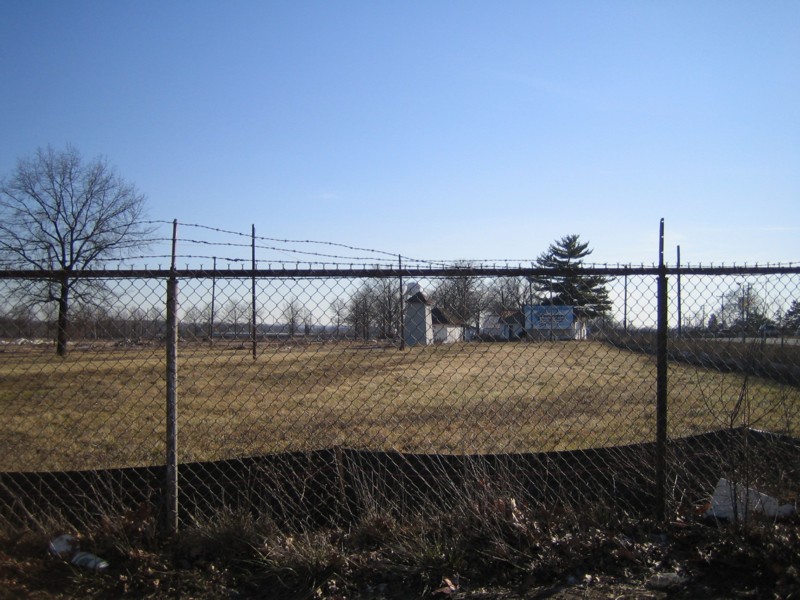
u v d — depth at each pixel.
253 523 3.66
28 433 6.80
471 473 4.02
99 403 8.67
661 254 4.01
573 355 4.29
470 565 3.47
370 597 3.21
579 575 3.41
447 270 3.89
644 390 10.15
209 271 3.77
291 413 8.69
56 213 30.61
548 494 4.06
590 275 3.98
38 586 3.20
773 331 4.28
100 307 3.76
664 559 3.53
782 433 4.41
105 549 3.47
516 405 9.48
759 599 3.13
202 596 3.19
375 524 3.74
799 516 3.82
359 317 4.18
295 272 3.84
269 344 4.05
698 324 4.32
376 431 7.70
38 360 3.72
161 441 7.15
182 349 3.90
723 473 4.00
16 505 3.65
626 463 4.20
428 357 4.25
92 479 3.76
